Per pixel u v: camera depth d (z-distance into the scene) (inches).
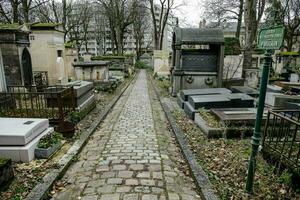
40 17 1414.9
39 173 182.5
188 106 362.3
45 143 210.2
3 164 159.5
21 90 396.8
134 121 347.6
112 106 443.2
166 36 2075.5
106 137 277.1
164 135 287.7
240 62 619.2
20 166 192.5
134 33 2388.0
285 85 534.3
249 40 605.0
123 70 1000.2
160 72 1027.9
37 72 532.1
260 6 742.5
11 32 386.0
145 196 159.5
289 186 161.0
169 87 620.1
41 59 540.1
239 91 452.1
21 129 208.5
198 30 501.4
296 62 1061.1
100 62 640.4
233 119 266.4
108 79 657.0
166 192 164.9
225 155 216.7
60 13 1610.5
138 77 1126.4
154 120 355.9
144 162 210.8
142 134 288.7
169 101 488.1
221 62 500.7
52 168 189.5
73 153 219.6
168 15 1528.1
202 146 239.5
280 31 126.9
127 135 284.5
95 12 1785.2
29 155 198.7
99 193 162.9
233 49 636.7
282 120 215.2
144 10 1813.5
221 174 183.5
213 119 291.4
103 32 2306.8
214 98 351.3
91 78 630.5
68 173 191.8
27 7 930.1
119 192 163.8
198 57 519.2
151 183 175.8
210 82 519.5
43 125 234.5
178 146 253.3
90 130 288.0
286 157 175.9
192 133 279.6
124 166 202.8
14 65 397.7
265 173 181.0
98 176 185.9
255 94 424.8
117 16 1505.9
